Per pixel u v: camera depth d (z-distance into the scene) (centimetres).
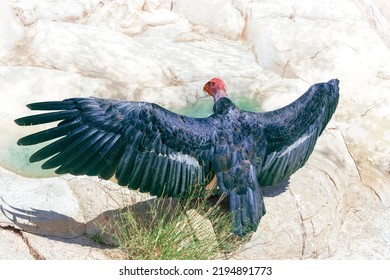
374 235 917
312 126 866
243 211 794
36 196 823
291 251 845
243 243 817
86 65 1062
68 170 758
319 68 1089
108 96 1027
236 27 1197
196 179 798
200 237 801
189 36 1179
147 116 770
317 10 1173
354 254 885
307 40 1113
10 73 1020
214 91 891
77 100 758
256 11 1188
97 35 1116
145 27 1184
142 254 783
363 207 952
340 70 1084
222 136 809
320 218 873
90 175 764
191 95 1052
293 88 1066
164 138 777
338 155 984
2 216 793
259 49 1138
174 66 1097
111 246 806
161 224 791
